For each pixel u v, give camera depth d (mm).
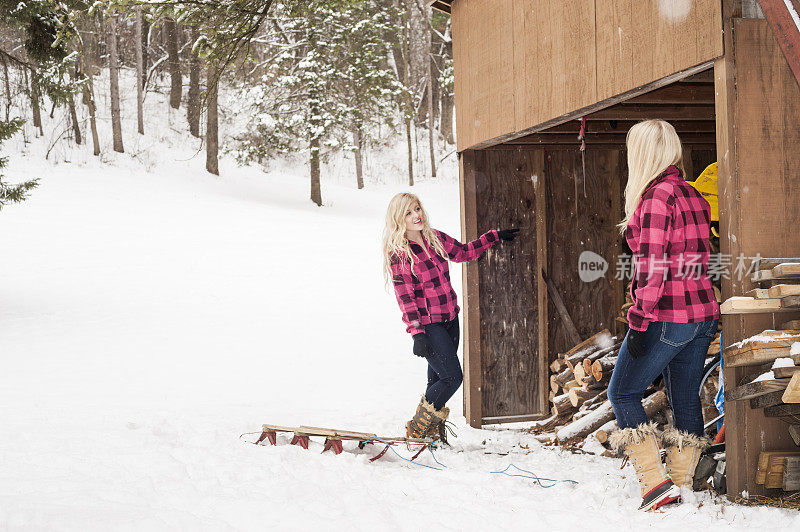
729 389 2998
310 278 15977
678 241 3061
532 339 5898
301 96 29000
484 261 5805
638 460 3039
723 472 3180
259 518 2924
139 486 3391
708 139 6020
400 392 7211
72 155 27406
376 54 29031
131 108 34500
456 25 5793
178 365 8578
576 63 4008
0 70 27281
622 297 6109
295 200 28906
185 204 23672
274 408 6262
